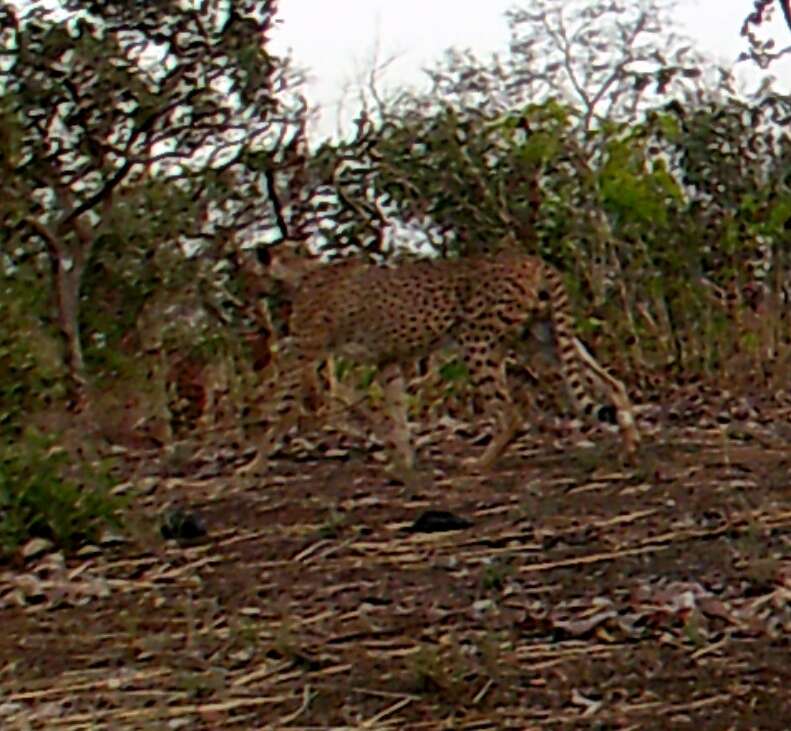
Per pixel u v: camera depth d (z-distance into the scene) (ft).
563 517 27.99
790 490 29.91
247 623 21.67
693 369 48.03
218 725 17.56
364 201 52.21
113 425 44.83
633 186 48.11
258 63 49.37
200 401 46.14
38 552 26.68
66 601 23.72
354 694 18.42
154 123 49.03
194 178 52.29
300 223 52.75
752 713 17.28
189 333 48.98
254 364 44.42
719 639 20.18
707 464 33.12
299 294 35.29
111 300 51.85
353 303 34.55
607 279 48.21
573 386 33.96
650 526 26.94
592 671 18.94
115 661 20.29
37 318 42.37
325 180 52.34
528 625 20.80
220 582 24.45
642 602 21.80
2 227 46.37
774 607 21.44
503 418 34.17
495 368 34.32
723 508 28.14
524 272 34.32
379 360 34.60
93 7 47.78
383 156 51.88
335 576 24.47
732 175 50.06
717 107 51.06
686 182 50.65
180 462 37.37
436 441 39.14
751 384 47.42
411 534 27.30
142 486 32.81
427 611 21.94
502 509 29.09
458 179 50.67
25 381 32.78
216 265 50.96
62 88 47.67
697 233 48.57
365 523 28.35
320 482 33.27
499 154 50.65
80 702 18.54
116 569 25.70
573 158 49.80
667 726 16.93
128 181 52.44
